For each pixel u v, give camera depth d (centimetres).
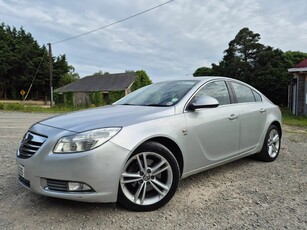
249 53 2784
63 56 5791
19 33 5969
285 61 2697
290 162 485
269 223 266
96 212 288
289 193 341
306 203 312
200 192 344
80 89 3975
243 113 414
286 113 1744
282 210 294
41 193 271
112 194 268
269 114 480
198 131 339
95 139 263
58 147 265
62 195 261
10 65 5303
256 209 296
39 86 5666
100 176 260
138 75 3778
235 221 270
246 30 2791
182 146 321
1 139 695
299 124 1091
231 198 326
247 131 423
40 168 267
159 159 303
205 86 385
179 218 277
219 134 368
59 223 266
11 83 5531
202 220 273
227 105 400
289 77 2191
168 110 326
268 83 2348
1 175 407
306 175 411
